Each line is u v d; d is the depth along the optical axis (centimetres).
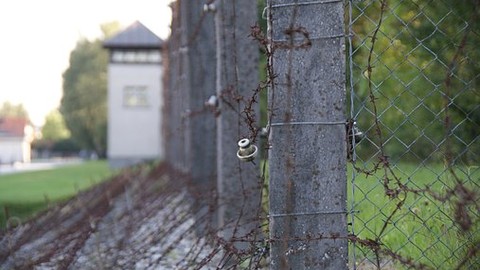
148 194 1251
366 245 341
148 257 677
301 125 336
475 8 340
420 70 402
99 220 900
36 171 4188
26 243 827
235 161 682
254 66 692
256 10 695
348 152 340
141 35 4616
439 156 414
